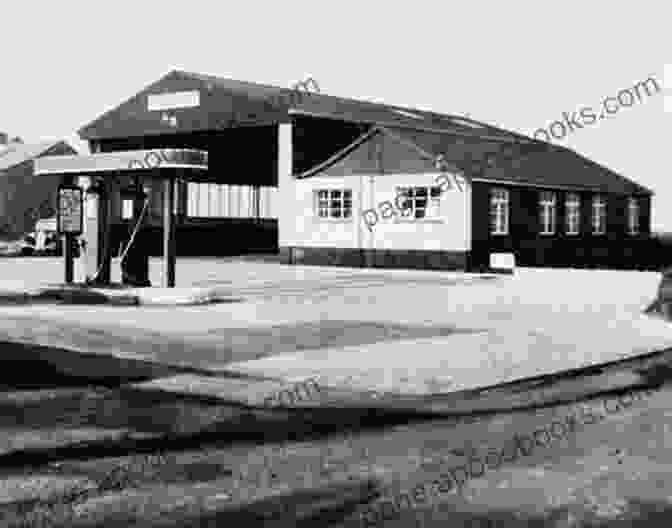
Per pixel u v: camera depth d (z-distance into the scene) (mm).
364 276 25891
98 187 17469
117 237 24078
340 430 6660
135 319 13883
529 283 23750
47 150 55125
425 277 25797
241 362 9758
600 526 4508
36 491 5090
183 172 17016
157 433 6555
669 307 14859
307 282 23141
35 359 9914
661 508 4785
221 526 4473
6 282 19328
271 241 44156
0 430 6625
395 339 11766
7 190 52812
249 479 5328
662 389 8406
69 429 6672
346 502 4871
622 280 25312
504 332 12562
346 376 8883
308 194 32219
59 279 21625
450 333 12453
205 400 7797
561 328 13109
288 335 12141
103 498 4949
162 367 9469
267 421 6969
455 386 8375
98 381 8664
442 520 4574
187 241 39781
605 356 10266
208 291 17047
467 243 28578
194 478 5355
